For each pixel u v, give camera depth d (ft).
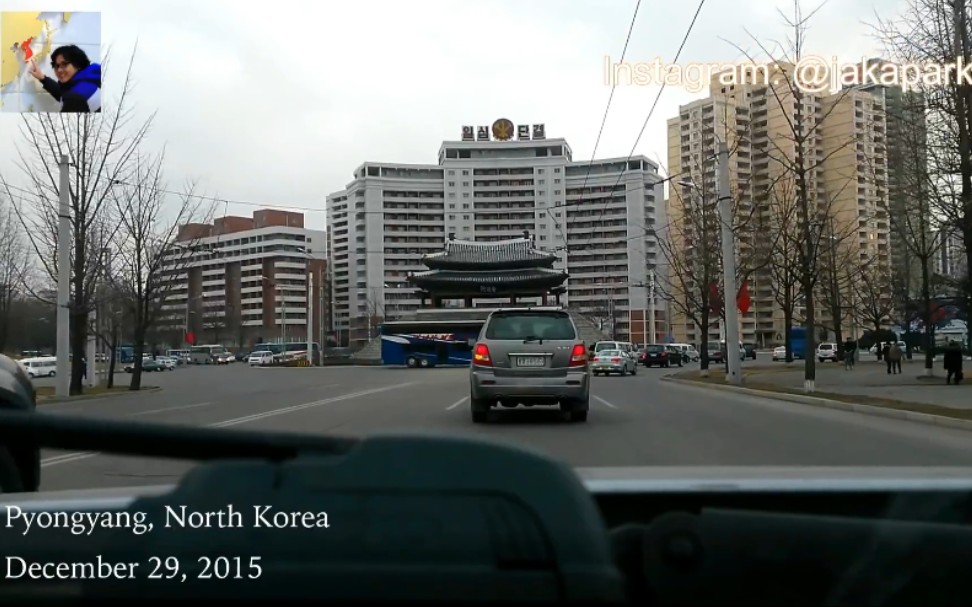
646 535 6.63
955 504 7.45
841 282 151.64
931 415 43.65
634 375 127.54
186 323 291.99
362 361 234.38
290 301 322.96
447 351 196.65
